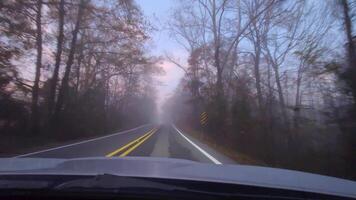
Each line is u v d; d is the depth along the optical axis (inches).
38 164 153.5
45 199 114.2
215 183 121.2
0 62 888.9
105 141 1069.1
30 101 1073.5
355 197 114.7
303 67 876.0
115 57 1378.0
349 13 494.9
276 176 146.6
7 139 882.1
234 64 1263.5
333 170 508.7
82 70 1560.0
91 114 1571.1
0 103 963.3
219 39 1311.5
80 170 135.2
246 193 116.8
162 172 136.6
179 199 113.4
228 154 754.8
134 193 112.2
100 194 112.0
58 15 978.7
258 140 894.4
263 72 1141.1
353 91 466.6
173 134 1654.8
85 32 1272.1
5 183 115.9
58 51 1152.8
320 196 115.4
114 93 2576.3
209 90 1467.8
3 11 766.5
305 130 697.6
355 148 465.4
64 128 1203.2
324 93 573.3
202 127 1443.2
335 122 499.2
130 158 193.8
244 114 1012.5
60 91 1212.5
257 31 1149.7
